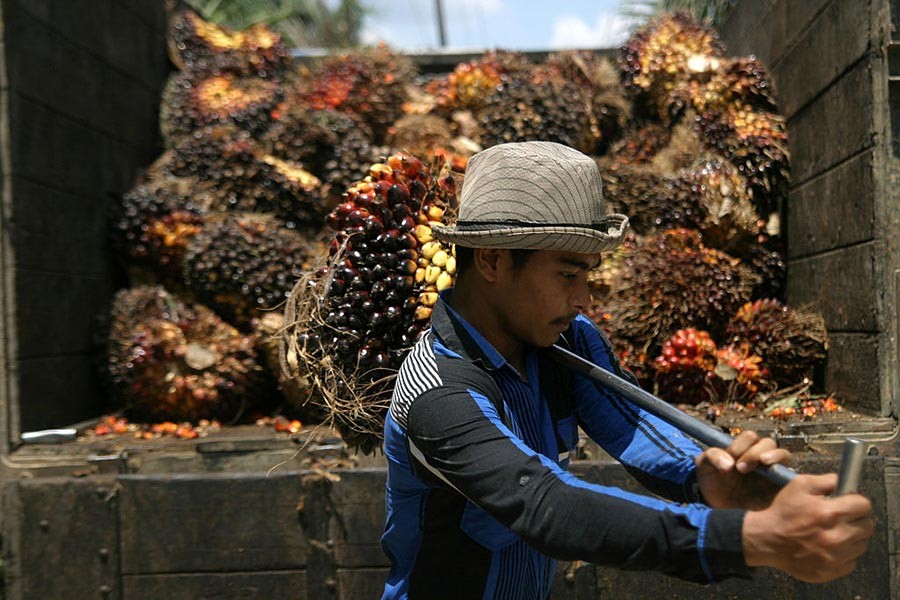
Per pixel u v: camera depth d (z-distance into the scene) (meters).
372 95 4.37
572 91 4.02
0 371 2.92
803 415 2.86
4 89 3.02
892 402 2.64
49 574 2.48
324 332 1.73
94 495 2.49
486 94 4.36
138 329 3.45
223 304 3.60
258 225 3.63
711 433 1.18
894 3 2.69
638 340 3.21
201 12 5.37
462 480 1.16
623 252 3.46
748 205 3.52
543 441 1.40
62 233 3.40
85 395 3.52
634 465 1.40
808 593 2.38
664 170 3.78
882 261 2.69
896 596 2.48
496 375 1.31
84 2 3.71
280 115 4.31
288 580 2.47
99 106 3.83
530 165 1.23
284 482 2.47
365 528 2.46
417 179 1.78
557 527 1.05
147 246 3.78
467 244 1.27
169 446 2.74
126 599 2.48
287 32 9.89
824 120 3.17
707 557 0.99
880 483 2.43
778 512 0.96
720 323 3.26
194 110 4.42
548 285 1.27
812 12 3.30
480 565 1.34
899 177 2.69
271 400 3.58
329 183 3.89
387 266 1.69
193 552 2.47
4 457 2.85
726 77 3.80
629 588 2.39
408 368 1.32
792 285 3.55
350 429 1.79
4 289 2.96
